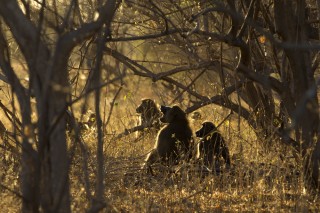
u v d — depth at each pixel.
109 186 24.72
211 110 39.81
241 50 22.47
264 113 28.55
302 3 22.80
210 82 37.78
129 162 29.52
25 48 13.99
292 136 28.89
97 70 14.94
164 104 40.25
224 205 23.61
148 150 34.34
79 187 22.50
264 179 25.38
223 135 32.88
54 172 14.95
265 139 27.72
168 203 23.34
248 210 22.98
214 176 26.08
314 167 22.98
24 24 13.27
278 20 22.62
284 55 24.47
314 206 22.80
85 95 13.70
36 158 13.70
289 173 25.89
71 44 14.62
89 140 30.16
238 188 25.81
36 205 14.16
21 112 14.47
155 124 37.91
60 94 14.43
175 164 30.34
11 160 24.25
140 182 26.48
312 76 22.91
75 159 24.22
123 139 36.44
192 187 25.39
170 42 30.06
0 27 14.94
